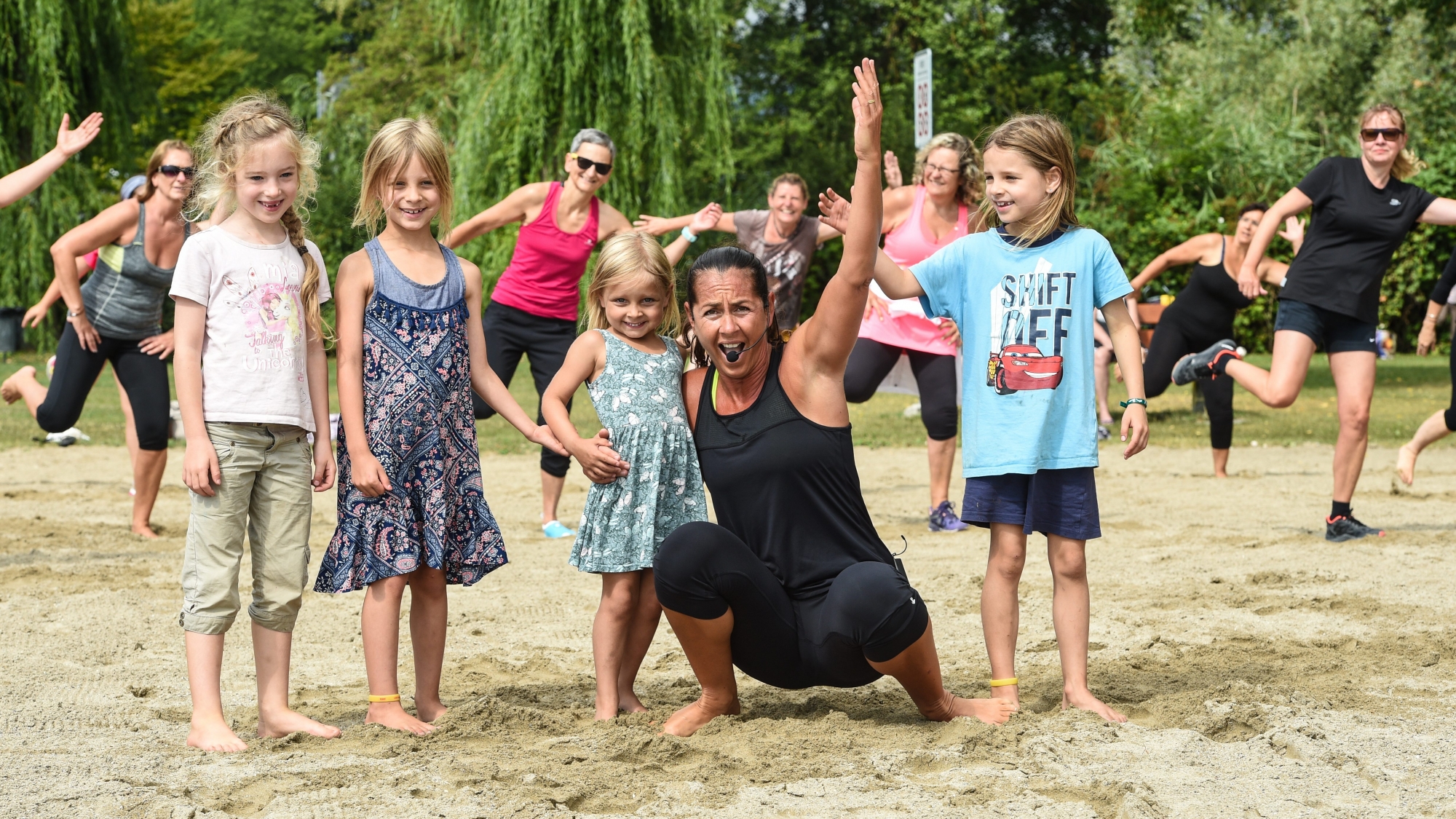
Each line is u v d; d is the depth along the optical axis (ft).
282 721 11.53
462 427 12.46
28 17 73.46
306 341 12.05
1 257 73.87
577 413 50.24
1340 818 8.97
